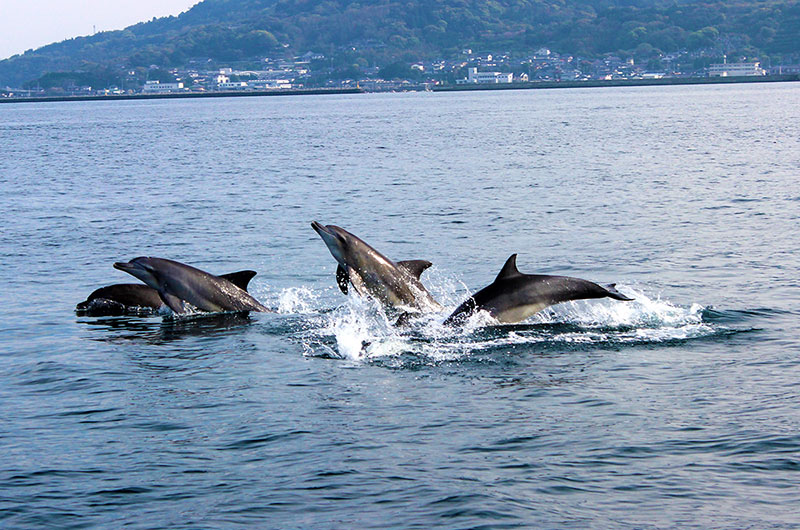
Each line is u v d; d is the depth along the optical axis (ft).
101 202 125.39
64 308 63.41
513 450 35.53
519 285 55.06
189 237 92.94
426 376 45.80
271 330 56.54
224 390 44.19
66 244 89.66
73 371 48.06
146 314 61.82
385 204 115.75
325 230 59.98
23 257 82.84
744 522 29.37
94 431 38.83
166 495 32.27
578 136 246.27
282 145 245.24
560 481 32.63
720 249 78.02
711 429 37.06
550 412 39.78
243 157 205.98
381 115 455.63
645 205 107.45
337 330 55.93
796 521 29.32
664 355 48.32
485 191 127.24
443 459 34.81
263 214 109.19
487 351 50.03
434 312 59.52
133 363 49.55
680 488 31.83
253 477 33.60
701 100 532.32
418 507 30.89
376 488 32.42
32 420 40.42
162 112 626.23
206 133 325.21
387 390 43.60
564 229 91.86
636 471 33.30
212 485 33.01
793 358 46.78
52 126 427.33
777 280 65.57
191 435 38.06
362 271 60.03
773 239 81.92
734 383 42.98
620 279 67.72
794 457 33.99
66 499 32.12
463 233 91.35
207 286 61.87
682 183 129.08
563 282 54.90
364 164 178.40
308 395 43.09
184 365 48.91
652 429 37.29
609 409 39.91
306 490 32.37
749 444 35.35
